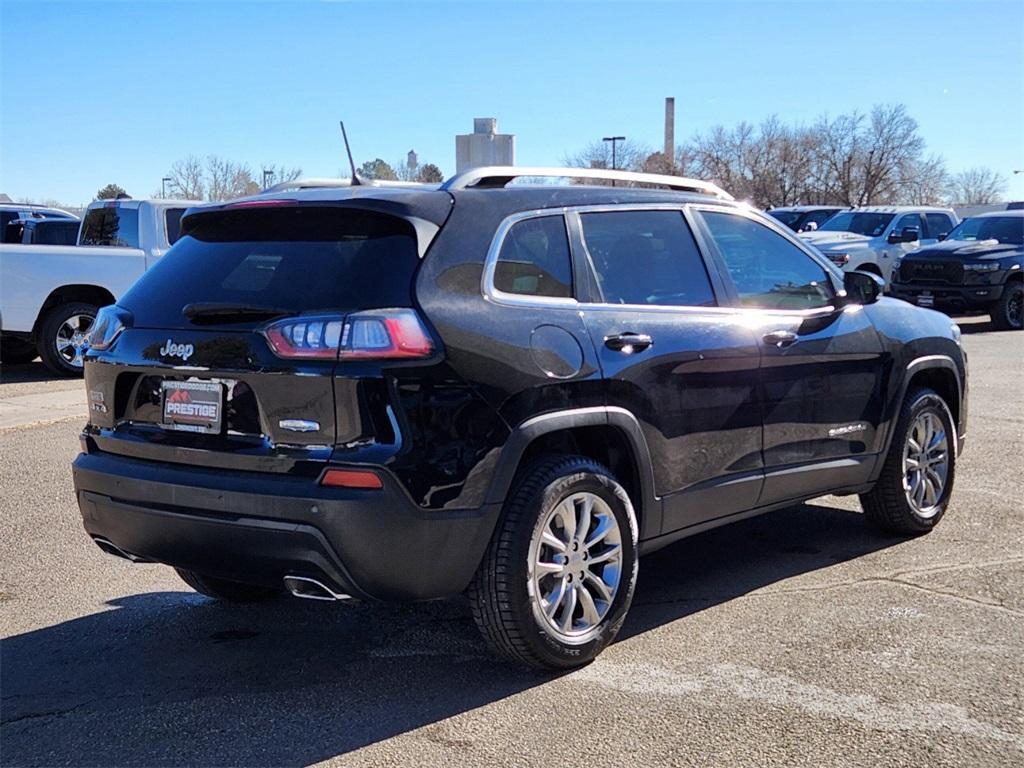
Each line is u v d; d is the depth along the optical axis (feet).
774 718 12.53
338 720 12.64
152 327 13.70
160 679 13.93
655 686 13.47
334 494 12.01
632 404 14.43
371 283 12.61
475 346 12.78
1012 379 39.70
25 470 26.25
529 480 13.33
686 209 16.44
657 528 15.16
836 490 18.47
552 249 14.28
